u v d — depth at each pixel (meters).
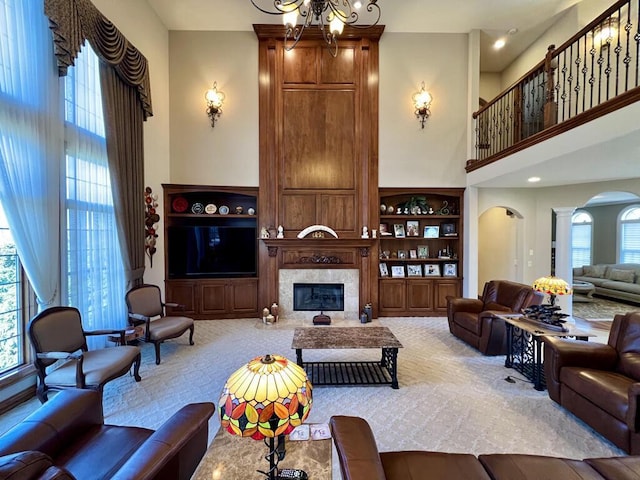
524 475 1.37
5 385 2.53
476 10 4.90
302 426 1.70
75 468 1.39
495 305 4.15
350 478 1.19
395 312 5.57
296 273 5.38
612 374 2.41
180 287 5.29
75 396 1.65
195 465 1.63
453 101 5.55
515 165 4.18
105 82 3.53
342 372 3.35
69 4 2.87
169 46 5.31
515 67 6.25
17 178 2.52
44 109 2.74
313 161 5.41
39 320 2.51
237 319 5.38
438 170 5.56
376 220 5.45
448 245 5.94
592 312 6.20
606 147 3.01
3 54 2.42
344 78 5.41
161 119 5.07
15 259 2.68
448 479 1.37
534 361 3.16
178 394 2.89
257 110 5.41
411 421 2.47
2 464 0.90
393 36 5.50
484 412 2.59
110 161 3.61
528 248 5.84
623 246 8.49
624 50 4.27
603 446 2.16
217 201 5.78
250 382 1.14
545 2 4.72
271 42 5.34
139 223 4.21
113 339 3.48
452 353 3.86
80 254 3.24
